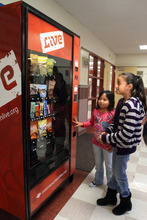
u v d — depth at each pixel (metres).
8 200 1.43
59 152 1.74
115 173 1.54
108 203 1.71
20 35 1.14
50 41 1.46
